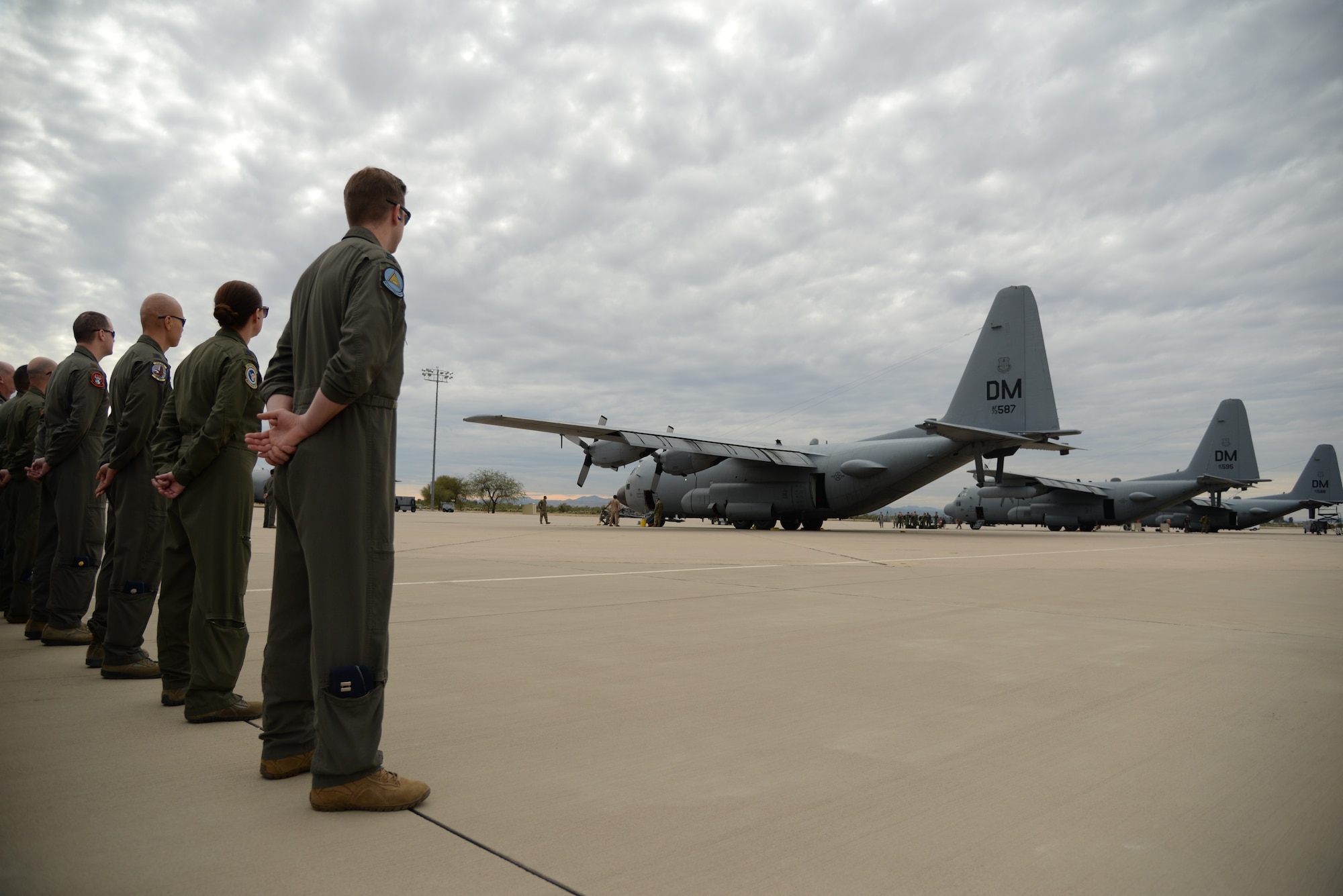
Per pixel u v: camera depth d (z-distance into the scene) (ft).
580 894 6.21
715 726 11.33
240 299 12.21
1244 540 95.35
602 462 99.19
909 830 7.62
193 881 6.36
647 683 14.03
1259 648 17.67
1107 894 6.31
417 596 26.55
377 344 8.18
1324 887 6.48
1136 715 12.06
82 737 10.68
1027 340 82.53
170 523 12.13
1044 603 25.77
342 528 8.29
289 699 9.09
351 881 6.40
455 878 6.48
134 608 14.57
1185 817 8.02
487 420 85.81
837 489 92.17
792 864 6.81
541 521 135.64
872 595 27.66
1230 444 143.64
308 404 8.75
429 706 12.30
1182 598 27.45
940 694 13.33
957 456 85.56
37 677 14.66
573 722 11.44
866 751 10.19
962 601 26.09
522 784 8.85
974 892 6.31
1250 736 10.94
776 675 14.69
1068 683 14.16
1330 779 9.23
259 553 46.42
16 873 6.44
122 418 14.08
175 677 12.39
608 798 8.42
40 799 8.29
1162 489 128.57
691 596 26.89
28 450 20.67
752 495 99.14
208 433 11.04
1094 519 133.18
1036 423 81.46
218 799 8.37
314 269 9.20
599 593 27.81
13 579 20.66
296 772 9.14
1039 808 8.24
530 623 20.74
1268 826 7.83
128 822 7.66
